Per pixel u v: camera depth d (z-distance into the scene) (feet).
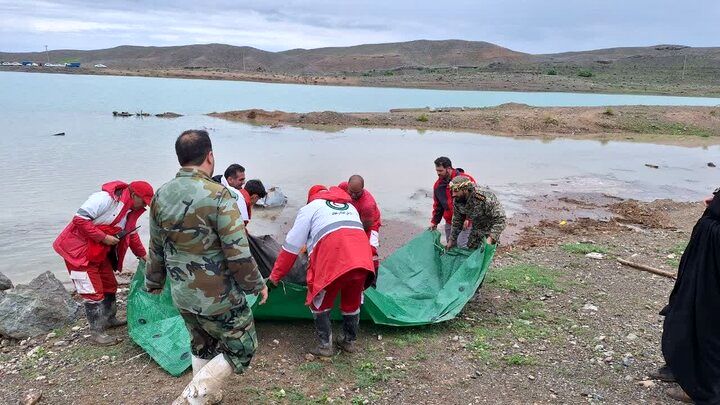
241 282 13.05
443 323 21.45
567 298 24.53
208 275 12.86
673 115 114.62
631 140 95.35
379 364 18.12
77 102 131.23
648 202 48.78
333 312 20.77
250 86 230.27
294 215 39.96
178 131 83.87
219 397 14.58
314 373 17.31
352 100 170.19
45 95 149.59
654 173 64.13
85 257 18.86
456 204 23.93
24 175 49.55
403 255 25.36
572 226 39.17
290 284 19.77
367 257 17.21
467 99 185.16
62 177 49.11
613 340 20.31
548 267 29.09
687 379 15.52
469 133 97.25
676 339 15.66
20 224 35.88
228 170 20.52
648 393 16.76
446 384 17.12
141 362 18.02
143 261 20.53
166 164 56.65
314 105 147.95
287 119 104.78
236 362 13.83
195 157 12.91
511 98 192.24
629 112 117.08
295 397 15.89
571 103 178.50
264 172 55.16
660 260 30.37
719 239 14.99
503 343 19.92
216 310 13.08
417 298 23.40
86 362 18.08
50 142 69.15
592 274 27.94
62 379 16.99
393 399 16.22
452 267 24.57
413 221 39.45
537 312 22.75
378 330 20.75
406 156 68.44
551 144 86.53
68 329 21.03
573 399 16.46
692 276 15.53
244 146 72.28
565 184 55.57
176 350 17.89
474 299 24.09
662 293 25.36
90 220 18.63
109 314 20.86
